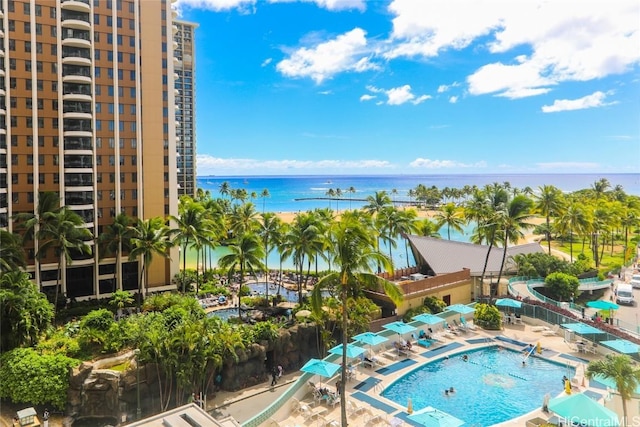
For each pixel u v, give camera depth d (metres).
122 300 53.47
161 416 18.94
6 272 44.66
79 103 63.78
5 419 32.47
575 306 56.84
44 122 61.69
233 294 68.19
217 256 106.56
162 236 61.47
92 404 34.84
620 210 95.38
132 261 66.25
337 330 48.91
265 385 41.88
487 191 68.69
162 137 70.44
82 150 63.53
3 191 58.06
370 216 74.00
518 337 48.22
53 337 39.94
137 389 35.25
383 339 41.75
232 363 40.56
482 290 59.59
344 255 27.98
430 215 182.88
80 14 64.88
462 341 47.00
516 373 39.41
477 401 34.38
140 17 68.62
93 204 64.56
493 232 58.00
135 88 68.00
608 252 103.81
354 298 30.08
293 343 45.94
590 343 43.88
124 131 67.31
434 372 39.72
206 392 37.97
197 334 36.22
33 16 60.78
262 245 61.06
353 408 32.25
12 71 59.53
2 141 58.59
